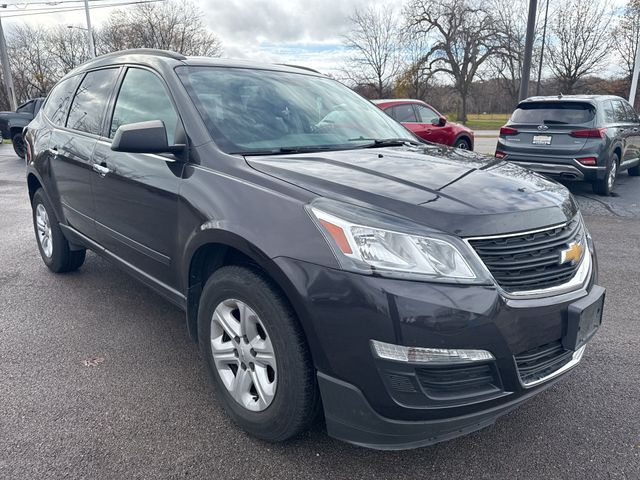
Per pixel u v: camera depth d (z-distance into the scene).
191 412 2.68
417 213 2.09
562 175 8.63
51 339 3.46
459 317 1.94
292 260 2.09
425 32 39.62
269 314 2.21
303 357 2.15
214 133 2.79
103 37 45.16
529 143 8.85
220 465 2.29
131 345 3.39
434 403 1.98
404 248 1.99
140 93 3.31
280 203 2.24
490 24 38.34
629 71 36.88
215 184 2.54
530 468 2.30
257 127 2.98
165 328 3.64
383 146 3.24
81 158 3.70
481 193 2.30
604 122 8.59
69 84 4.45
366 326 1.95
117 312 3.90
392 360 1.95
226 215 2.38
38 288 4.37
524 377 2.16
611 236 6.23
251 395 2.47
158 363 3.17
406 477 2.24
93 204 3.64
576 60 36.62
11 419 2.59
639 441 2.48
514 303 2.06
